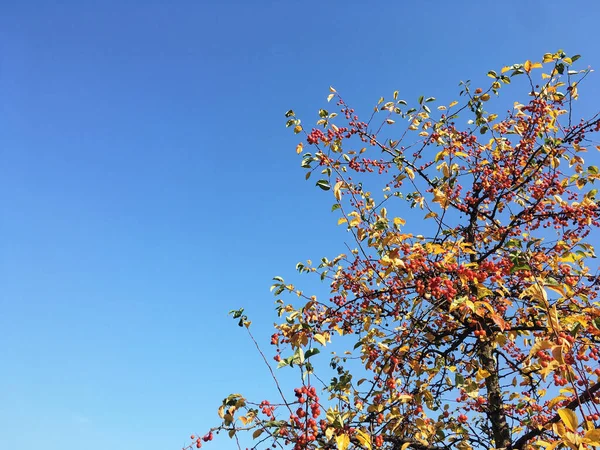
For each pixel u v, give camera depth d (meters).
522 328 5.77
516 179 7.64
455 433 6.18
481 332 5.52
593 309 5.21
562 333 4.22
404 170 7.37
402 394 5.45
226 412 4.83
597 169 6.66
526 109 7.38
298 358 4.46
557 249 6.39
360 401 5.73
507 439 6.13
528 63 7.08
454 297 5.34
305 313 6.45
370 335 6.46
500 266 6.16
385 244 5.63
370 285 7.35
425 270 5.52
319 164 6.65
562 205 6.70
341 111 7.80
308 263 7.70
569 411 3.48
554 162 6.96
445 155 7.29
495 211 7.77
